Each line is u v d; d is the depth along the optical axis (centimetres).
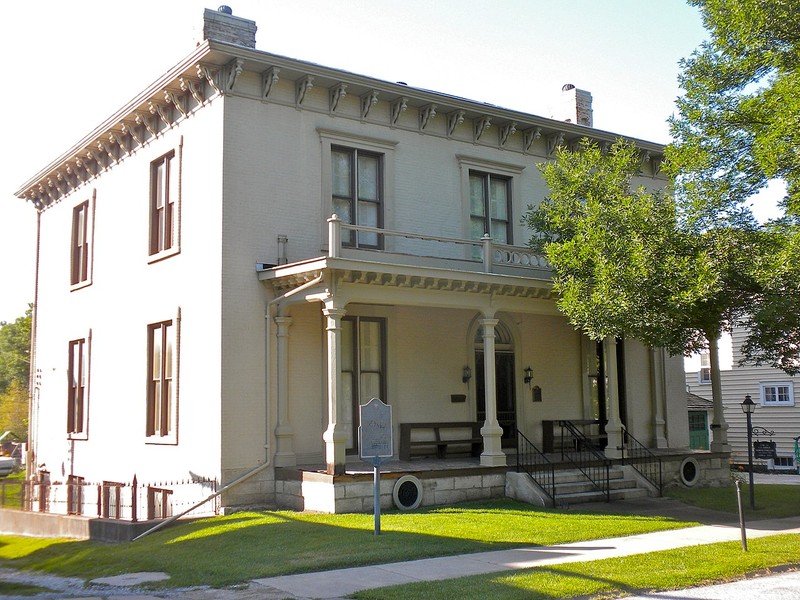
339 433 1538
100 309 2172
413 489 1584
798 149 1357
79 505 1855
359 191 1878
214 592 957
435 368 1947
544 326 2166
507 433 2069
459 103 1973
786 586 957
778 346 1592
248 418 1648
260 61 1681
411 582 968
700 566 1053
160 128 1923
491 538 1264
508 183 2141
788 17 1439
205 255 1711
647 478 1891
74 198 2398
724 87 1595
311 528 1338
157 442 1827
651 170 2395
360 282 1602
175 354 1784
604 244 1598
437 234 1969
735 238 1527
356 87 1833
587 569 1028
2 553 1609
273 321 1703
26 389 6062
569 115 2444
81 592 1030
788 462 3244
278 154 1752
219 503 1595
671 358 2366
